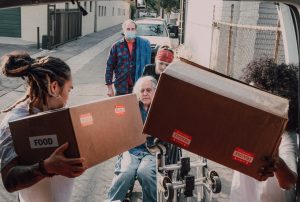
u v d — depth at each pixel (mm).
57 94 1928
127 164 3828
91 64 15477
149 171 3711
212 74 1880
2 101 9430
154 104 1665
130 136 1982
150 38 14750
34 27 22391
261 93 1780
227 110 1625
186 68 1843
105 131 1830
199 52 14719
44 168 1658
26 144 1719
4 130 1838
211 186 3172
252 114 1611
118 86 5781
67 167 1661
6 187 1764
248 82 2020
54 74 1891
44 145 1700
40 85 1885
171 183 3020
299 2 1601
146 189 3727
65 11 22422
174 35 16016
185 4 18781
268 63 2018
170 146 3553
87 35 30297
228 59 10203
